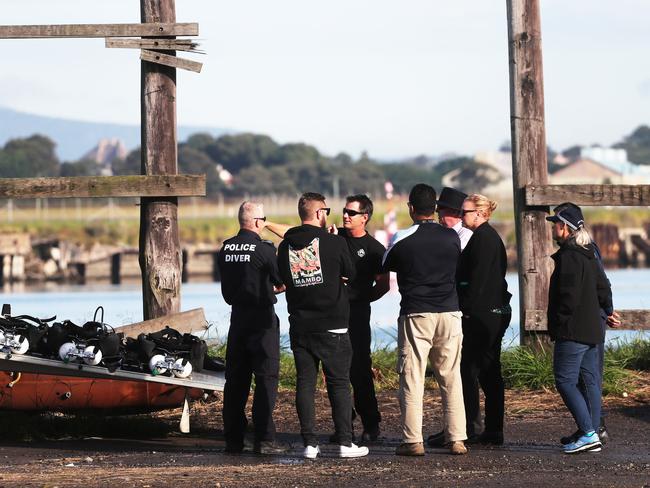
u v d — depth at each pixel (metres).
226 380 30.66
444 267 29.14
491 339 30.33
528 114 42.88
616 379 40.06
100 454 29.94
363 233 31.47
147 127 39.88
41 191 39.12
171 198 39.94
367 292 31.44
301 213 29.44
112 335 31.25
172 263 39.91
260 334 30.19
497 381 30.73
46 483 25.23
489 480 25.66
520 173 42.91
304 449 29.27
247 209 30.70
